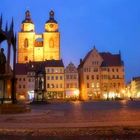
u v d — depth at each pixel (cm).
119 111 3622
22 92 13488
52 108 4906
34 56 15238
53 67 13650
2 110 3045
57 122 2136
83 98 13838
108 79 13912
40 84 8269
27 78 13525
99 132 1588
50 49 15262
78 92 13650
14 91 3381
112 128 1723
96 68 13938
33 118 2531
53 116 2788
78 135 1505
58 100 12619
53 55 15262
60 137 1451
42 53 15312
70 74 13712
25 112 3244
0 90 3275
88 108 4759
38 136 1485
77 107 5319
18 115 2798
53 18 15700
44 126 1848
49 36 15300
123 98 13812
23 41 15188
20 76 13512
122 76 14000
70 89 13650
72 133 1569
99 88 13862
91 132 1592
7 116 2700
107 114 3038
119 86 13950
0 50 3325
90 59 13962
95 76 13925
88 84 13850
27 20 15488
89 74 13888
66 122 2125
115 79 13962
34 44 15250
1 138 1430
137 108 4466
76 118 2522
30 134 1547
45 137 1456
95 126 1819
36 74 8306
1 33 3206
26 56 15138
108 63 14050
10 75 3278
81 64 14775
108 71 13950
